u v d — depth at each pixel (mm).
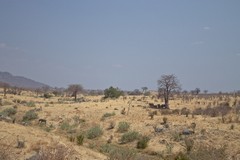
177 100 79438
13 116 51500
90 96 104375
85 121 48281
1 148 16281
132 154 21531
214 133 36562
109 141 37312
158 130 39438
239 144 32438
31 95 102938
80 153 19094
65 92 125688
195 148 31406
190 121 43625
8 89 114312
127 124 42531
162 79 63062
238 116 47062
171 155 30031
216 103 68375
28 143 18859
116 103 69938
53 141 20406
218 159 26250
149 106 64688
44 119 48469
